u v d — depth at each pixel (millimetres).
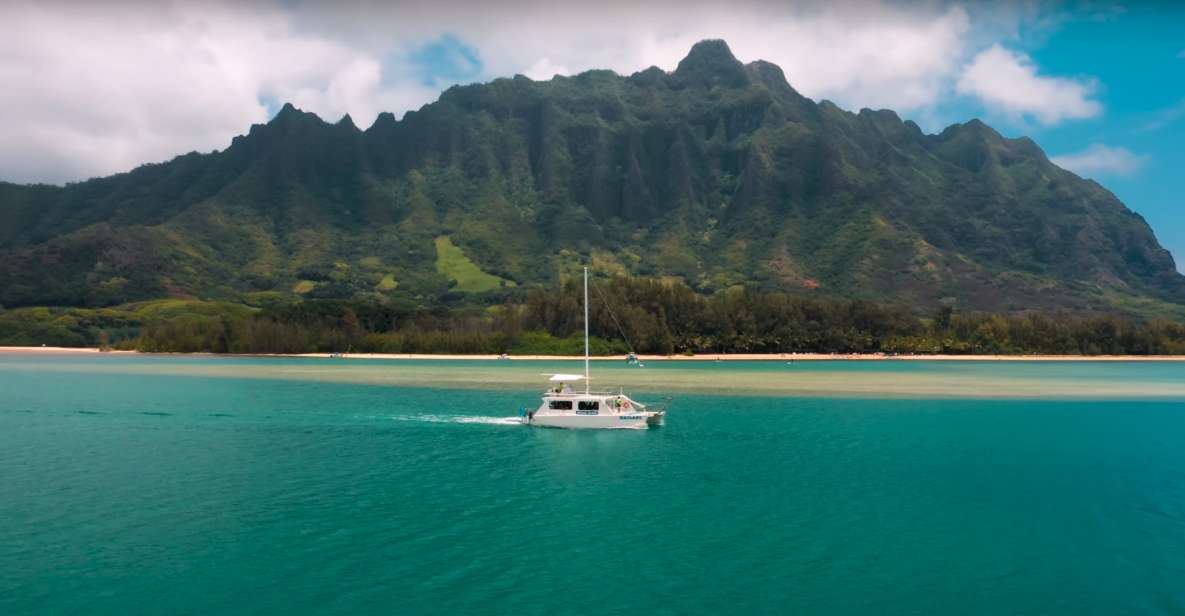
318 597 41719
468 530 53031
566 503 60219
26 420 103500
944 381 191500
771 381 183375
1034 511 59344
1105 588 44062
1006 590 43719
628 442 87938
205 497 60938
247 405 121250
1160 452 84875
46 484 65062
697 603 41469
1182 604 41969
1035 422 110188
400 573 45094
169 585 43094
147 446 83625
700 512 58062
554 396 99312
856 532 53719
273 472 70312
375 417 107062
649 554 48781
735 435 94000
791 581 44656
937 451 84250
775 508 59406
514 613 39938
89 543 49875
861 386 171375
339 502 59844
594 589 43125
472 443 86250
